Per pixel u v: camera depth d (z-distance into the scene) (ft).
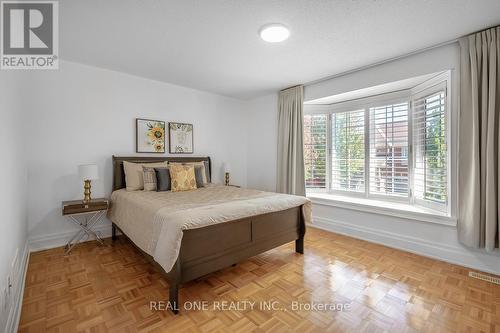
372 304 6.05
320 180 13.73
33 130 9.29
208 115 14.84
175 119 13.35
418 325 5.29
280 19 6.86
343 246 10.11
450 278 7.36
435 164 9.32
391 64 9.84
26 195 8.84
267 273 7.70
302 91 12.98
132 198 8.82
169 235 5.80
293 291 6.64
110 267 8.01
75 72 10.18
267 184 15.35
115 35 7.80
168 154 13.09
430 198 9.62
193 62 10.07
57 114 9.81
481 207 7.53
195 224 5.98
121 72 11.37
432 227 8.96
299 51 8.95
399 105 11.06
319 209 12.70
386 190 11.54
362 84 10.76
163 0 6.03
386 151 11.51
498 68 7.22
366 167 12.22
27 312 5.63
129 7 6.31
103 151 11.00
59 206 9.89
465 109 7.86
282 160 14.05
